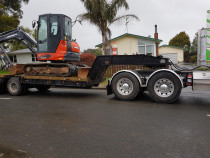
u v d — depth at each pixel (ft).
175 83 20.85
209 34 22.39
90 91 32.01
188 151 9.74
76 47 30.12
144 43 73.41
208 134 12.00
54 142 11.04
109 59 24.57
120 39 75.41
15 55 100.27
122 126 13.66
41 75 27.81
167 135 11.89
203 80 20.99
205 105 20.35
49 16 27.50
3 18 82.69
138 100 23.40
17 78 28.27
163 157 9.17
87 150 9.99
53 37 27.40
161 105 20.47
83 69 25.98
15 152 9.86
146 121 14.79
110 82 23.90
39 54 28.19
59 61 28.76
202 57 23.63
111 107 19.69
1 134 12.39
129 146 10.40
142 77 23.36
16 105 21.24
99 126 13.71
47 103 22.18
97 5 49.11
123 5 49.88
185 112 17.44
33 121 15.10
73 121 14.97
